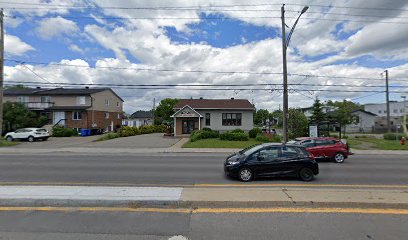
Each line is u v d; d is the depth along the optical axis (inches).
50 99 1870.1
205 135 1214.9
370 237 179.9
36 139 1258.0
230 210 231.3
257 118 4141.2
